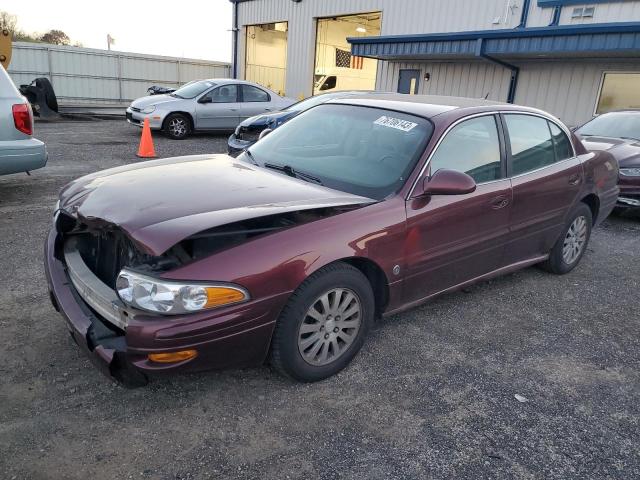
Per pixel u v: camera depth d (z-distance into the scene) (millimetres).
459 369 3277
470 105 3904
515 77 13586
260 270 2582
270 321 2678
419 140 3457
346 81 22703
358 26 22031
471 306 4207
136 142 12344
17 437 2471
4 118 5781
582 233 4984
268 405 2811
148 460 2381
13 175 7953
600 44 10508
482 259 3885
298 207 2770
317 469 2383
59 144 11375
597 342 3752
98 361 2492
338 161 3570
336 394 2941
